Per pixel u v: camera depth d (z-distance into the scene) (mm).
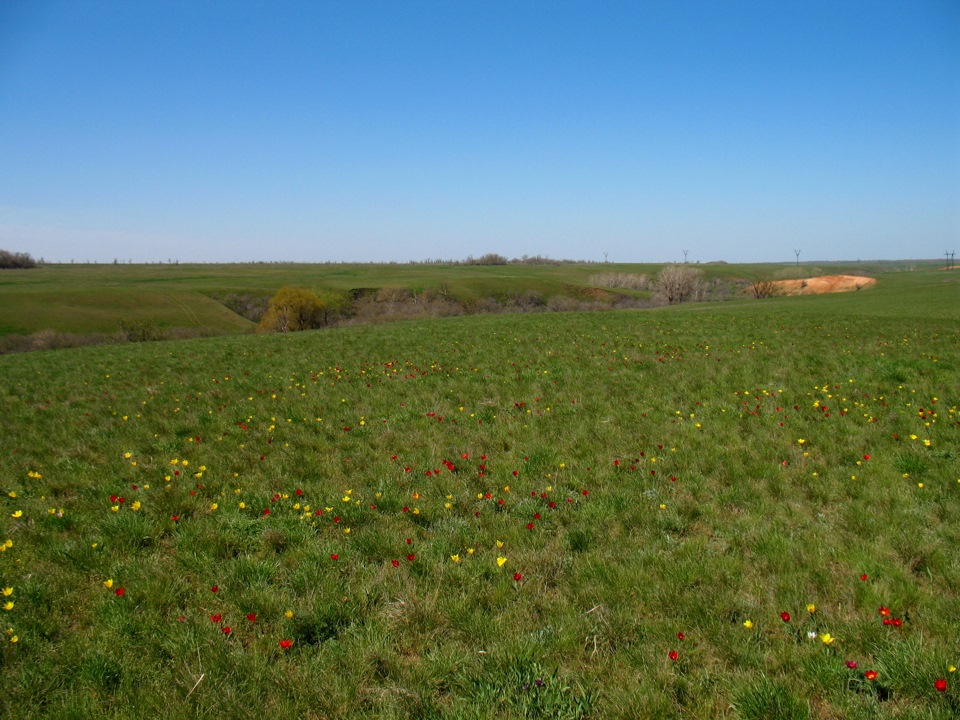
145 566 6086
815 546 6016
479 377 15828
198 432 11695
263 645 4859
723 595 5230
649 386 13734
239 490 8195
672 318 32438
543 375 15641
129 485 8547
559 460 9195
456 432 10930
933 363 14633
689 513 7090
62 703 4184
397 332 30688
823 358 16297
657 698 4016
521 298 83125
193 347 28125
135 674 4465
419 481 8469
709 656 4551
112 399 15227
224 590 5629
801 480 7844
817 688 4070
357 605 5312
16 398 15938
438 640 4895
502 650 4590
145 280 107188
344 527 7070
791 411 10961
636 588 5434
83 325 60844
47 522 7242
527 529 6883
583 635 4832
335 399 13883
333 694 4203
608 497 7594
